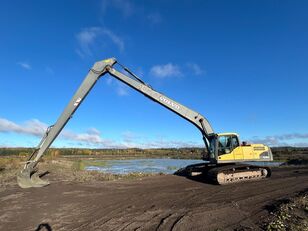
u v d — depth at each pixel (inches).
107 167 1674.5
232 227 351.6
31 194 599.2
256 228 341.1
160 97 751.7
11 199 557.0
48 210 470.9
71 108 688.4
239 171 702.5
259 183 666.2
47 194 596.1
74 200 538.0
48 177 877.2
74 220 413.4
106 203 508.1
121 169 1503.4
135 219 405.7
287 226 335.6
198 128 767.7
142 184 703.1
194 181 726.5
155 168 1585.9
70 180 810.8
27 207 493.7
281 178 740.0
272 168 1066.1
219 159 719.1
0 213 459.5
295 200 446.6
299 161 1432.1
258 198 502.3
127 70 732.7
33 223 405.1
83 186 684.1
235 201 485.7
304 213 384.5
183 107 761.6
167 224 376.2
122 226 378.0
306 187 592.1
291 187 598.5
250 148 734.5
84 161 2303.2
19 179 670.5
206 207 454.0
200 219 390.0
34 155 693.3
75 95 694.5
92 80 703.1
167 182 722.8
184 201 504.4
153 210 448.8
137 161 2495.1
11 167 1176.2
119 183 726.5
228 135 733.9
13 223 407.5
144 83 743.7
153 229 361.1
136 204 493.7
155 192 593.0
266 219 370.6
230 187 627.2
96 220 409.4
